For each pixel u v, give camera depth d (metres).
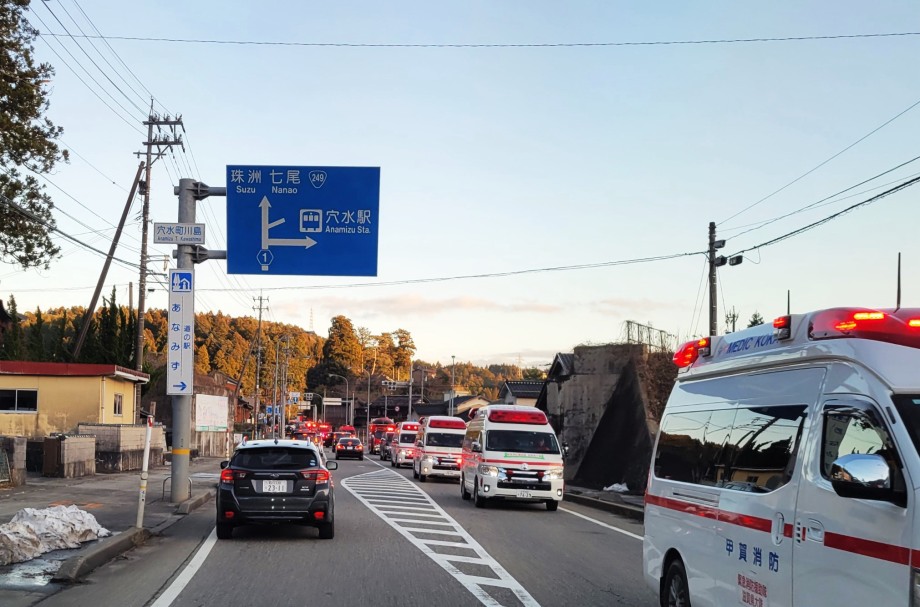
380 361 150.75
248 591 9.23
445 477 34.22
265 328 134.12
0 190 23.45
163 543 13.10
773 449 5.57
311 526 14.62
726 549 6.08
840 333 4.98
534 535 15.08
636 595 9.34
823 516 4.74
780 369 5.75
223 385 67.56
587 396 30.41
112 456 29.42
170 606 8.41
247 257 18.14
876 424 4.45
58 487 21.62
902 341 4.68
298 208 18.23
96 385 33.00
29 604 8.39
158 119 40.16
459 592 9.34
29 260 24.48
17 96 23.06
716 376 6.98
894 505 4.15
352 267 18.12
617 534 15.54
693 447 7.15
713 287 24.67
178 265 18.53
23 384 32.34
